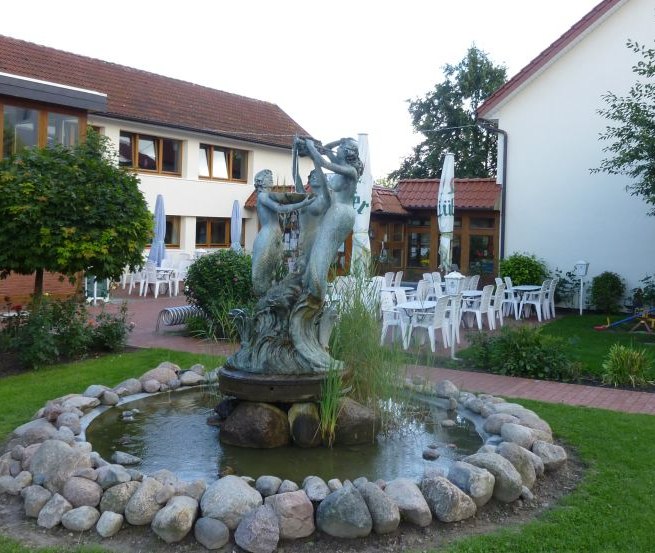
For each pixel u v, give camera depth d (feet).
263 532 13.00
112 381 28.14
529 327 33.55
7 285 50.44
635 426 22.04
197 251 77.36
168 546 13.24
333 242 19.22
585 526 14.29
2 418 22.16
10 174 31.91
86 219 32.89
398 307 36.14
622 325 49.47
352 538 13.48
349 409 19.20
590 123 60.59
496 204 65.16
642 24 58.49
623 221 59.67
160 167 80.02
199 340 39.19
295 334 19.17
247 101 101.30
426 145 134.51
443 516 14.23
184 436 19.70
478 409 22.34
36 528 13.98
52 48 77.97
